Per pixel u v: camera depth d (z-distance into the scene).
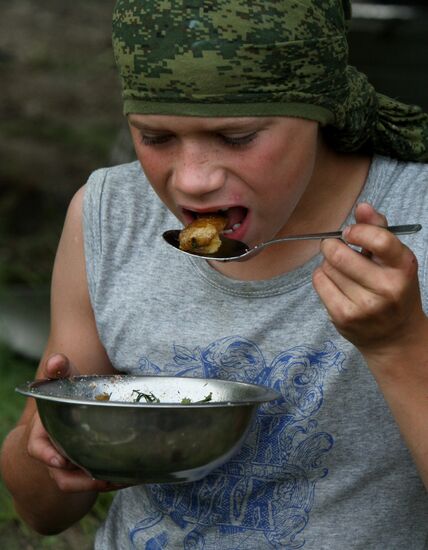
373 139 2.30
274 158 2.02
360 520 2.27
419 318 1.97
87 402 2.00
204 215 2.10
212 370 2.32
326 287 1.95
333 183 2.29
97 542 2.57
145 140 2.08
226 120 1.97
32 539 4.42
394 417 2.06
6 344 5.71
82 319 2.57
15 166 9.71
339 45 2.07
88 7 14.63
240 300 2.30
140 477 2.07
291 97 2.00
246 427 2.11
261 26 1.97
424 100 5.64
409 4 5.81
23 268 7.28
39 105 11.66
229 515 2.33
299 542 2.29
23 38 13.56
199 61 1.96
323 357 2.24
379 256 1.87
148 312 2.39
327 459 2.26
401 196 2.29
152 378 2.31
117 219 2.48
